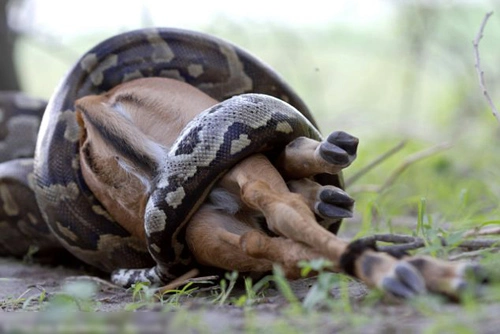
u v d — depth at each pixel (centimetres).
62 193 1554
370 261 1041
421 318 984
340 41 4428
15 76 3075
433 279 1005
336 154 1255
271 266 1266
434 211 2159
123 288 1504
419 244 1207
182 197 1296
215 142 1282
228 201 1324
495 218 1762
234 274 1204
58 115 1589
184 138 1306
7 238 1917
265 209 1196
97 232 1540
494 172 2409
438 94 4184
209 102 1522
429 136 3134
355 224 2111
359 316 1005
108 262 1572
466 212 1934
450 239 1265
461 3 3559
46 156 1578
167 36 1658
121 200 1455
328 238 1100
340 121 3631
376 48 4397
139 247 1525
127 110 1513
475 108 3359
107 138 1465
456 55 3559
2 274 1775
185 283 1366
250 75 1669
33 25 3300
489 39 3678
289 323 1016
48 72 4866
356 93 4353
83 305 1195
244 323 1038
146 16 2934
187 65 1650
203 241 1316
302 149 1304
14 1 3144
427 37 3484
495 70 3525
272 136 1302
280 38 3772
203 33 1678
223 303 1218
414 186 2467
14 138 2183
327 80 4406
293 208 1161
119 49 1636
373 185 2420
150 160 1410
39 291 1524
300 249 1140
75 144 1560
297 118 1338
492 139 2902
